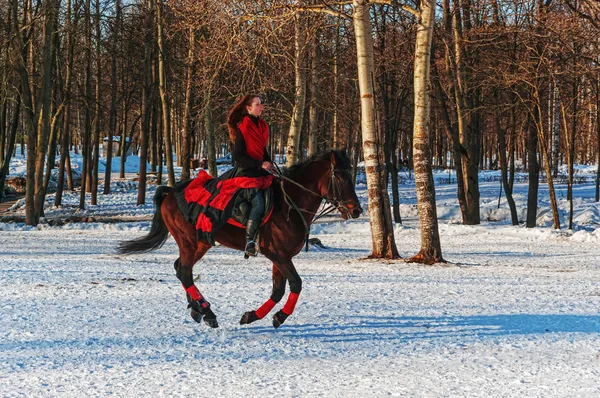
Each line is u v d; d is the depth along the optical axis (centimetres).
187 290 798
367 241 2228
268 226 762
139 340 727
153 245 869
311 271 1333
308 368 622
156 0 3183
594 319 846
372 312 884
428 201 1527
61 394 545
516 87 2564
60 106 3114
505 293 1061
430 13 1477
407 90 2861
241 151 776
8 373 602
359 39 1546
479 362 644
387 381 581
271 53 1700
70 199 3994
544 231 2294
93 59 3606
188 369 618
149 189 4425
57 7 2761
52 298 970
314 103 2227
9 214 3338
